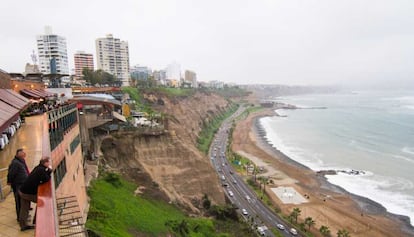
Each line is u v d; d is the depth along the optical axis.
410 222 59.94
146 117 75.75
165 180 57.62
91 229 27.61
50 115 19.98
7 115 15.01
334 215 62.75
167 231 37.69
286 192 74.25
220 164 96.50
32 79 40.72
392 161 99.00
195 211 53.78
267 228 55.59
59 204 16.00
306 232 55.19
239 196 71.06
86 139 47.00
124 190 44.91
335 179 84.19
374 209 65.56
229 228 50.88
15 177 8.54
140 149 58.00
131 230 33.22
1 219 8.63
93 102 52.62
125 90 111.75
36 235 5.66
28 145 15.80
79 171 29.95
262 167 94.75
